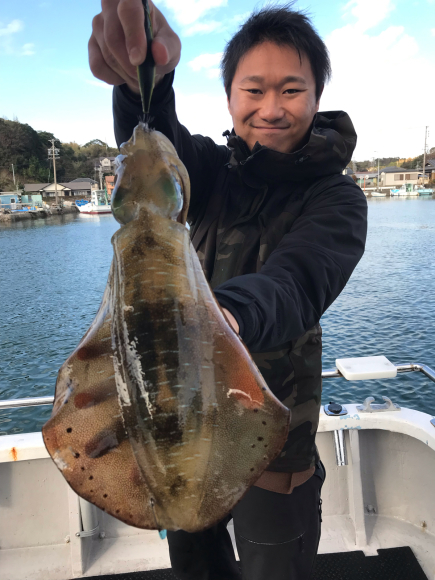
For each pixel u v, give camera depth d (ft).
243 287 3.57
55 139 306.14
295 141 5.80
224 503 2.81
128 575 8.52
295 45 5.29
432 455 9.16
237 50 5.66
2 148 274.16
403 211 191.31
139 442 2.78
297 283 4.06
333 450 9.60
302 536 5.25
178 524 2.77
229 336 2.94
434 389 32.22
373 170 346.95
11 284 77.51
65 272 88.38
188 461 2.77
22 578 8.52
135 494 2.78
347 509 9.65
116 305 2.94
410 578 8.22
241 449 2.86
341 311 51.57
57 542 9.24
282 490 5.09
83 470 2.75
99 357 2.90
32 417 30.94
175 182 3.28
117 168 3.36
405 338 41.68
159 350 2.78
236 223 5.72
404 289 61.72
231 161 5.95
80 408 2.81
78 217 240.12
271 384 5.03
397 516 9.66
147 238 3.01
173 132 5.16
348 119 5.74
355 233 4.76
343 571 8.40
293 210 5.36
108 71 4.40
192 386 2.79
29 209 231.91
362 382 33.68
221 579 5.97
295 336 3.96
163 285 2.89
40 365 39.60
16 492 9.07
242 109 5.68
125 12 3.39
